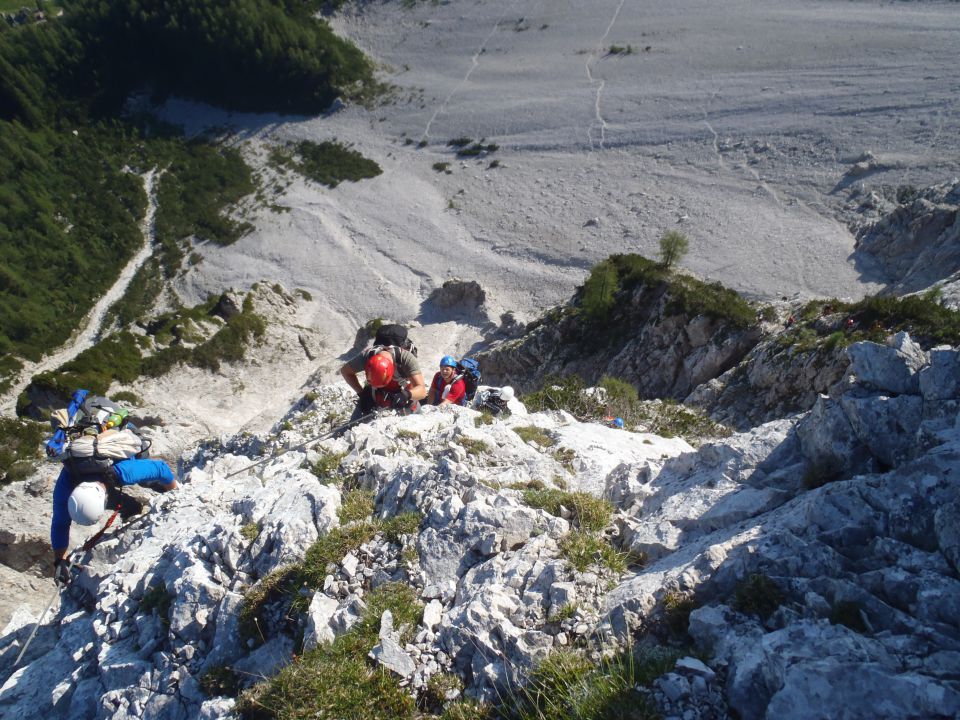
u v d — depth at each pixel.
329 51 126.50
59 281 95.56
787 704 3.81
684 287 31.34
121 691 6.31
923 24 101.19
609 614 5.20
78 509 7.82
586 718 4.36
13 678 7.48
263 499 7.60
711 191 82.62
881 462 5.94
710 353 28.38
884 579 4.52
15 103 125.38
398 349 9.14
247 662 6.07
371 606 5.82
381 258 89.19
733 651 4.46
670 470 7.44
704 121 96.44
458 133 111.19
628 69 114.25
